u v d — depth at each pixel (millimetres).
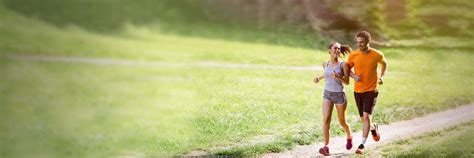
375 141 12422
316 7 33938
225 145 12555
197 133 13711
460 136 13031
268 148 12008
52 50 25641
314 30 31781
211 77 20484
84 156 13914
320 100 16969
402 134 13219
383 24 32906
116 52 26500
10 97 18984
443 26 32594
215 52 26109
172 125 15062
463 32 31750
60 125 16312
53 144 14953
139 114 17016
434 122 14594
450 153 11797
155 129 15039
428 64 24375
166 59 24969
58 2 32438
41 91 20047
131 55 25875
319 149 11656
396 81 20141
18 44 26141
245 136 13148
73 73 22375
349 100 17000
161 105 17797
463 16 33781
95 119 16938
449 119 14969
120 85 20828
